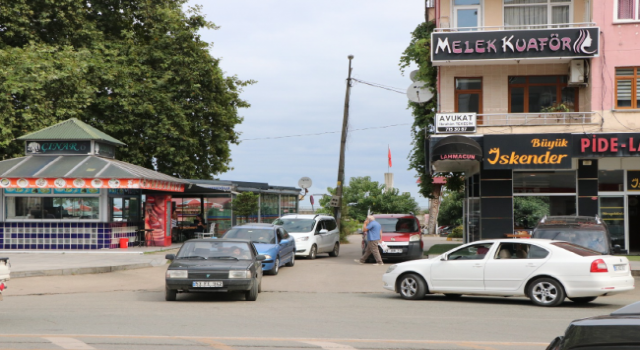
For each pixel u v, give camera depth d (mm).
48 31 32469
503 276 13266
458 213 56188
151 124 33281
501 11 24672
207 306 12711
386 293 15594
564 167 22203
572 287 12641
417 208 59469
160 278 18438
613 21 22750
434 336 9148
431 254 25625
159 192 27547
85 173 23781
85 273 18734
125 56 33281
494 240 13734
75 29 32750
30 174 23891
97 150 26047
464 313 11836
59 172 23984
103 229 24969
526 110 24281
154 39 34594
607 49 22734
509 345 8430
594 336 3387
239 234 20328
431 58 23469
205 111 34938
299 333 9297
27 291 15281
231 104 38406
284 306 12820
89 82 31906
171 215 29875
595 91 22719
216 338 8742
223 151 37312
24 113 28031
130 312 11617
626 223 23406
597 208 23312
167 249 25688
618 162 23516
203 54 34719
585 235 16734
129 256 22891
